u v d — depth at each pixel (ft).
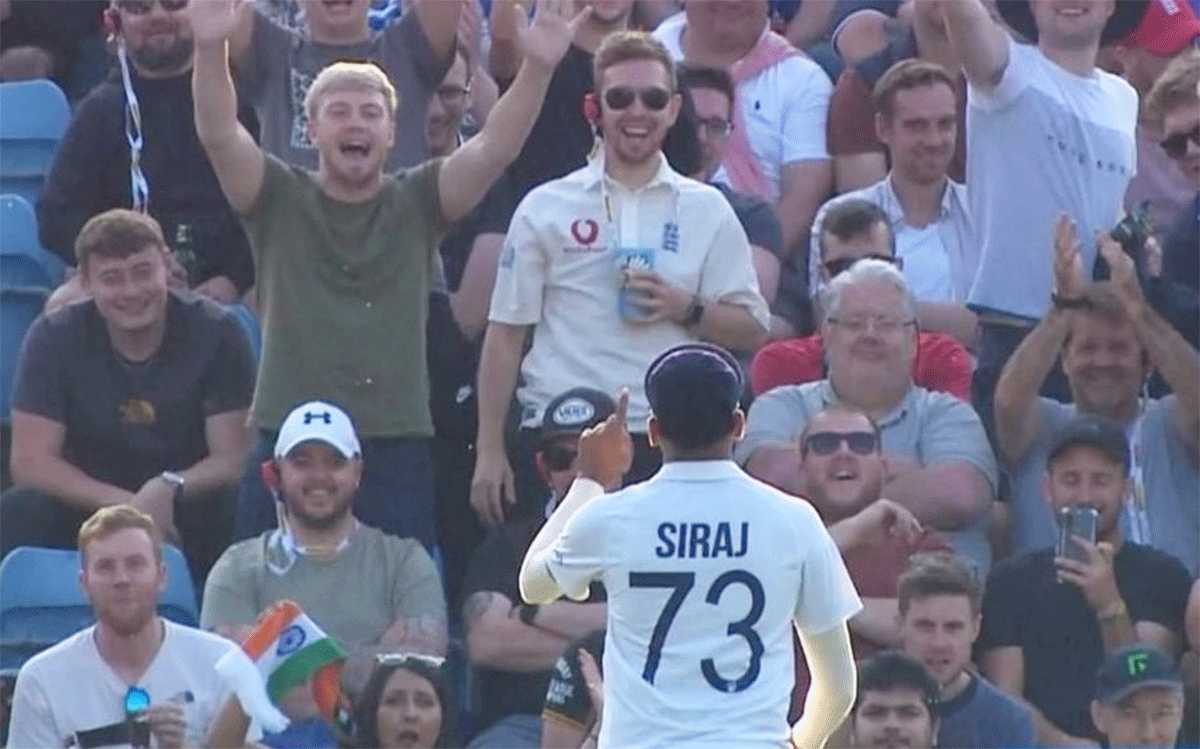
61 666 104.58
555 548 82.23
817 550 81.41
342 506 111.14
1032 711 105.70
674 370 82.38
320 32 127.95
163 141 128.77
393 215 116.16
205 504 117.39
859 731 101.71
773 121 134.31
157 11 127.54
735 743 79.51
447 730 104.68
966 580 105.09
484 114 134.72
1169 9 136.05
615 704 81.00
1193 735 109.19
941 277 126.31
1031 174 122.72
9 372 128.77
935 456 114.42
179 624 111.55
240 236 128.88
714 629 80.69
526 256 116.88
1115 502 111.75
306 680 106.01
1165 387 122.72
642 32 125.29
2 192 140.05
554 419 111.65
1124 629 109.09
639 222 117.39
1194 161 124.36
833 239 121.49
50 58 148.66
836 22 149.38
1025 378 116.16
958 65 132.87
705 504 81.56
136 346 118.11
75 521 117.29
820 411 114.42
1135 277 116.37
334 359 115.14
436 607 110.73
